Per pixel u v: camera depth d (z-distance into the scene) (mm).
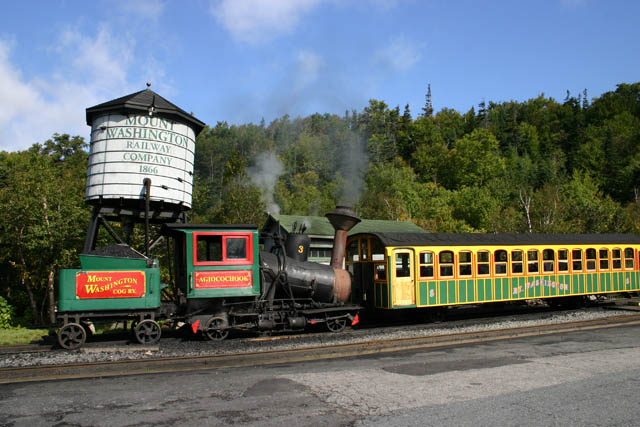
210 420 5191
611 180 78812
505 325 12578
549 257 15859
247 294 10906
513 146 97625
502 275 14758
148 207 11938
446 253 13984
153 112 12492
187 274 10523
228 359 8234
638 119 114562
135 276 10039
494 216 39375
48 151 48000
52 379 7121
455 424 5035
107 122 12352
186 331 11711
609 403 5801
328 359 8648
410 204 47969
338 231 13328
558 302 17391
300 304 11844
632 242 17766
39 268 23938
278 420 5180
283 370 7695
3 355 8742
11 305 24594
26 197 22312
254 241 11172
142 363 7762
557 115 126188
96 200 12344
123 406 5723
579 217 33219
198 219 33969
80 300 9594
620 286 17203
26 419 5266
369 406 5668
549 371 7469
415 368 7746
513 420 5168
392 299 12875
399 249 13195
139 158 12344
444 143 104062
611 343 10094
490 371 7484
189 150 13477
